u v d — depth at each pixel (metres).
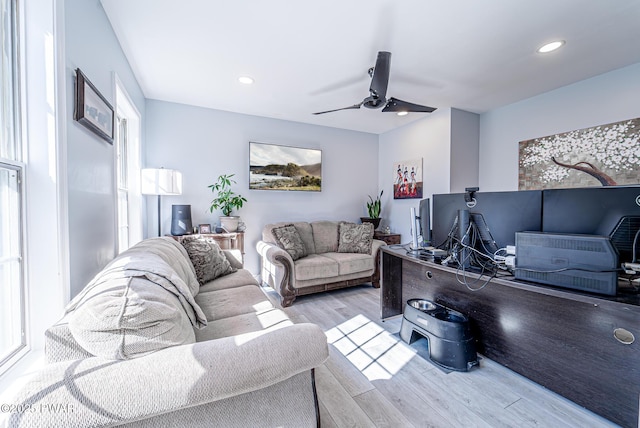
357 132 4.84
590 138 2.82
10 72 1.12
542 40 2.18
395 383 1.71
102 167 1.77
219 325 1.56
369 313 2.86
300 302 3.21
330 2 1.76
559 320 1.55
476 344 1.93
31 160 1.16
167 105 3.47
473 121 3.87
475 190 1.83
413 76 2.79
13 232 1.10
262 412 1.01
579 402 1.47
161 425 0.86
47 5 1.17
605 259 1.19
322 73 2.72
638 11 1.84
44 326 1.17
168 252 1.88
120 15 1.87
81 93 1.38
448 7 1.81
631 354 1.29
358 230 3.96
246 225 3.98
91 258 1.58
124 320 0.85
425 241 2.35
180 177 3.11
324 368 1.88
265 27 2.02
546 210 1.50
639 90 2.51
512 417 1.43
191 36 2.12
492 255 1.74
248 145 3.96
